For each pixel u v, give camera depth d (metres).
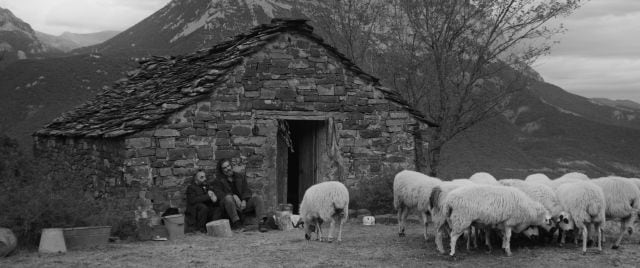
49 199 10.53
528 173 43.19
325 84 15.72
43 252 9.80
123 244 11.17
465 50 21.56
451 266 9.20
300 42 15.44
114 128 13.48
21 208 10.12
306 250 10.51
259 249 10.62
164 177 13.43
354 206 15.59
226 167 13.86
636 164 59.22
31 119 50.78
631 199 10.71
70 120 18.19
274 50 15.14
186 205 13.55
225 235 12.26
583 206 10.27
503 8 21.14
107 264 9.09
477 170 38.47
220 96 14.39
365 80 16.27
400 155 16.62
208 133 14.16
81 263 9.09
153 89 16.70
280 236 12.33
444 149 25.33
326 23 25.78
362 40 25.38
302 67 15.45
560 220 10.59
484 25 21.58
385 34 23.64
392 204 15.41
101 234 10.70
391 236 12.16
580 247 10.85
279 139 15.84
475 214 9.44
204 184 13.58
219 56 16.27
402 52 22.81
